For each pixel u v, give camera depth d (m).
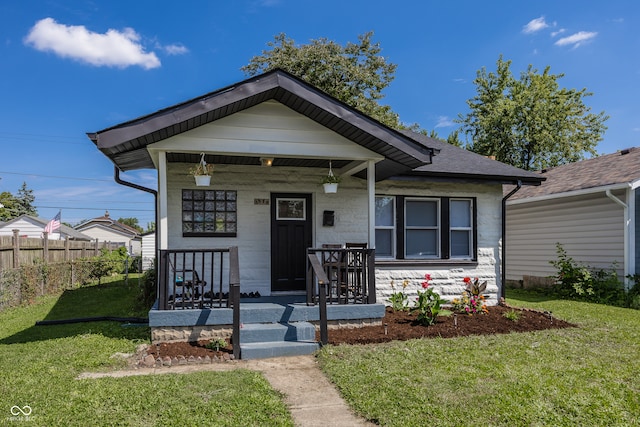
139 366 5.18
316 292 6.91
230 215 8.38
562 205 12.46
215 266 8.27
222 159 7.87
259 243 8.48
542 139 25.41
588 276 10.94
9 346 6.01
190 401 3.98
